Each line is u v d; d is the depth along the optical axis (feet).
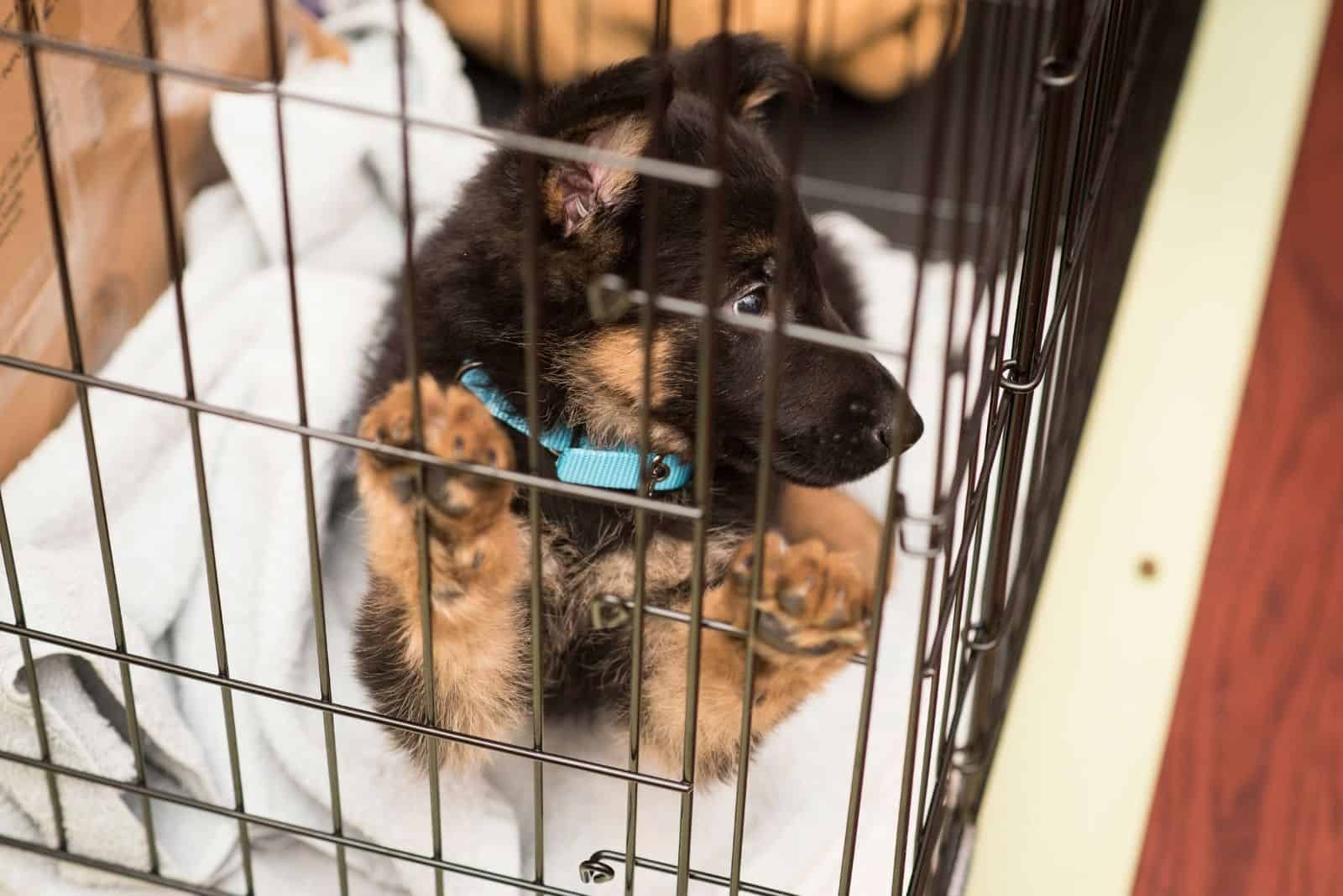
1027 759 2.91
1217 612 3.24
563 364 2.72
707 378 2.03
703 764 2.82
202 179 3.53
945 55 1.97
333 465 3.12
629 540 2.78
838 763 2.92
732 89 2.78
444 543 2.47
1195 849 2.89
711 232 1.97
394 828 2.79
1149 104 3.56
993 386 2.29
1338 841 2.91
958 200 1.98
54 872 2.70
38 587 2.83
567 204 2.61
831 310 2.81
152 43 2.11
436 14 3.76
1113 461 3.29
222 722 2.89
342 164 3.53
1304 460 3.49
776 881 2.80
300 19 3.59
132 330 3.36
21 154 3.03
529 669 2.77
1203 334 3.46
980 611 2.71
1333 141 4.18
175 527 3.08
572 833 2.88
